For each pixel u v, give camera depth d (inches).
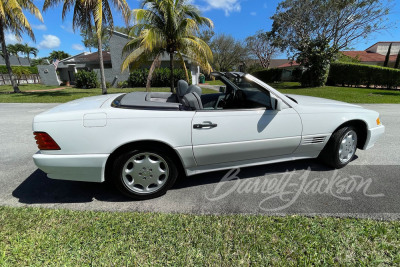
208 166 105.9
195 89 122.3
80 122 86.3
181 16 440.5
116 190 108.1
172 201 98.3
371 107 361.1
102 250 70.1
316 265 65.2
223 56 1648.6
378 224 81.4
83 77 826.8
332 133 119.7
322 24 768.9
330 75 853.2
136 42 483.5
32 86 948.0
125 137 88.8
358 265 65.2
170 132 92.4
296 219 84.6
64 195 103.6
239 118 101.0
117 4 496.4
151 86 814.5
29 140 189.8
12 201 98.2
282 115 107.7
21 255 67.8
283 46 866.8
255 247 71.4
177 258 67.4
